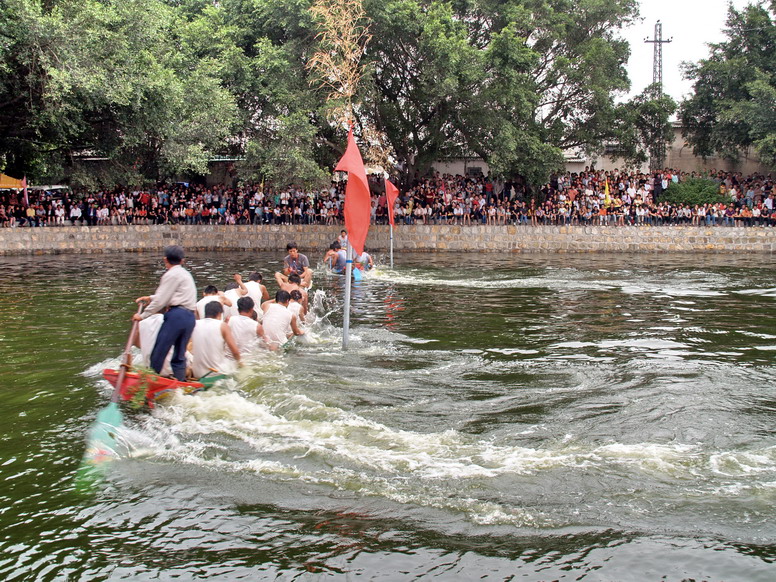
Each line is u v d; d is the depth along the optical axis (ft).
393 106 104.06
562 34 106.22
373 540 15.07
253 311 32.17
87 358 30.35
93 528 15.66
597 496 17.03
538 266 77.20
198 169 92.12
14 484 17.84
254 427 21.85
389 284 58.80
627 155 118.11
